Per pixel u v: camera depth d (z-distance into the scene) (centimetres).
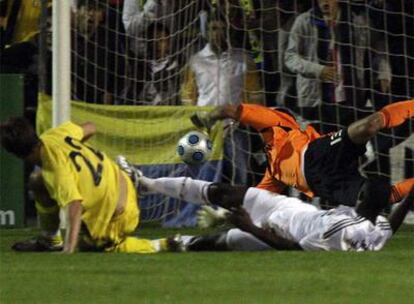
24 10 3566
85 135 2483
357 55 3422
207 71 3422
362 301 1838
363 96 3431
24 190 3262
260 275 2111
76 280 2061
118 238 2478
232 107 2839
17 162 3250
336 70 3412
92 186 2412
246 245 2480
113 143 3316
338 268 2188
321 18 3416
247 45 3444
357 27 3422
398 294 1905
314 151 2670
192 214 3300
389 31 3444
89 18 3409
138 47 3444
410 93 3459
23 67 3550
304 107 3425
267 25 3444
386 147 3344
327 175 2645
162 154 3309
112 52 3434
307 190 2709
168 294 1914
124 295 1906
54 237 2522
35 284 2019
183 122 3300
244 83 3441
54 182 2388
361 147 2627
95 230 2444
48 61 3378
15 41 3581
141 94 3456
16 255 2412
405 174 3353
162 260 2320
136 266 2233
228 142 3306
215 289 1962
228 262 2283
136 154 3316
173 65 3450
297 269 2180
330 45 3416
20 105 3247
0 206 3262
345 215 2431
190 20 3444
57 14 3045
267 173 2814
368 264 2236
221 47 3419
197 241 2497
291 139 2748
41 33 3253
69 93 3067
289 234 2459
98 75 3431
